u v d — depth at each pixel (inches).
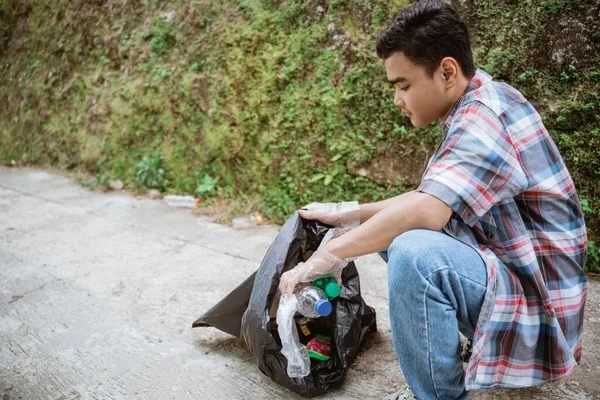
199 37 147.9
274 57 132.5
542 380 55.0
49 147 195.2
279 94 133.6
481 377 52.3
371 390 68.1
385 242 55.4
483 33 105.3
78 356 78.3
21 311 92.3
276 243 67.2
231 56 140.6
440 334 51.2
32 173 190.9
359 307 71.2
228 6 142.0
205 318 77.4
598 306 86.1
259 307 64.2
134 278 104.2
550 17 98.4
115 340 82.4
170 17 154.8
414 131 115.0
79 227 134.0
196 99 149.3
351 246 57.2
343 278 70.8
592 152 97.4
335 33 123.8
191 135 152.6
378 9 117.1
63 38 184.1
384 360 74.7
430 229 52.4
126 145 169.2
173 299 95.3
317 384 65.8
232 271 106.1
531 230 54.2
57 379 72.9
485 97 52.6
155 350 79.4
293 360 63.1
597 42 95.0
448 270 49.7
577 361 58.7
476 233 56.0
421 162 115.6
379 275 102.4
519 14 101.3
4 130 210.2
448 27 51.4
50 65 190.7
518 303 52.6
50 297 97.1
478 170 50.1
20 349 80.5
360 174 124.0
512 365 53.8
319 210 69.1
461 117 52.2
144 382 71.7
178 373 73.5
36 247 121.0
